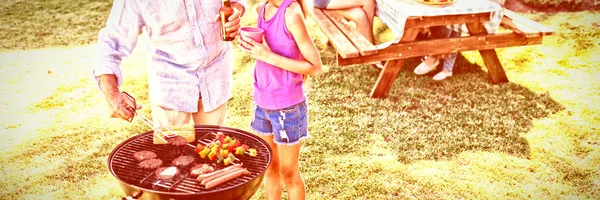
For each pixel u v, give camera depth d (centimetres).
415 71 586
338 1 596
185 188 246
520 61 610
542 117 482
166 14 286
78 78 608
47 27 797
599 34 664
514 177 393
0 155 440
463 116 488
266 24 267
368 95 538
